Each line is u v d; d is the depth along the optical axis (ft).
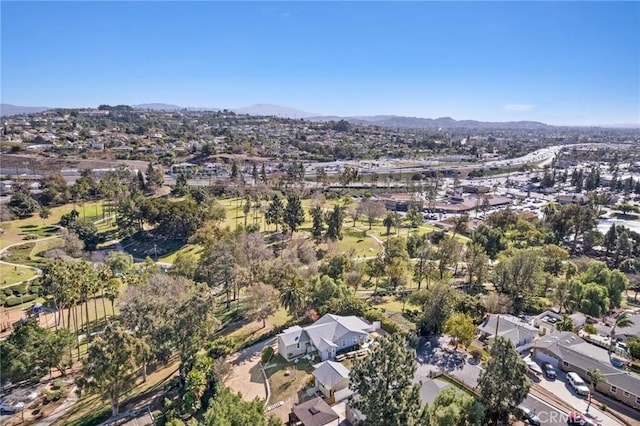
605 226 598.34
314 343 210.38
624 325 259.60
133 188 597.52
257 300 245.65
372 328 235.61
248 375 196.54
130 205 487.61
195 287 260.62
